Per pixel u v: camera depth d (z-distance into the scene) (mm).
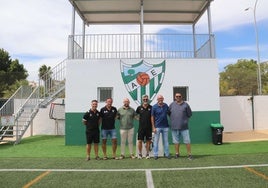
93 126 9391
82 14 15828
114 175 7211
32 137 17250
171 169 7758
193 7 15258
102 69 13531
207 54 14195
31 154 10750
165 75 13492
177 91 13625
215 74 13586
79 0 14109
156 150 9359
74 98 13445
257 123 18781
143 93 13391
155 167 8062
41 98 15586
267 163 8211
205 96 13484
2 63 40094
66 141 13297
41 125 19328
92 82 13492
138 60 13531
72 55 13742
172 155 10094
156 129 9398
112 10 15461
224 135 16422
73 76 13531
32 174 7398
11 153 11047
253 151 10438
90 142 9367
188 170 7594
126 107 9742
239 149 11062
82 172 7578
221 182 6344
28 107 15562
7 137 15336
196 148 11750
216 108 13453
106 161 9102
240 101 18781
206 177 6816
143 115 9461
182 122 9328
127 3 14648
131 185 6281
